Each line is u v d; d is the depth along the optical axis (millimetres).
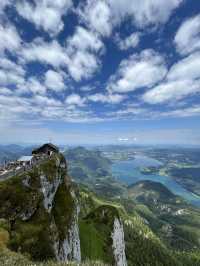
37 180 49344
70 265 23109
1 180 45062
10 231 36500
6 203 40938
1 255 25250
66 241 49531
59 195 59406
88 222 97750
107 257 79438
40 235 39844
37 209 45188
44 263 23688
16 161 65062
